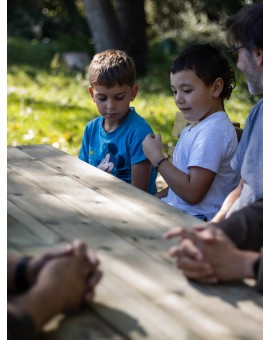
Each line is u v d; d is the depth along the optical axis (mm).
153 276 1669
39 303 1412
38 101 7281
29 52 11484
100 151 3252
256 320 1479
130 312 1490
